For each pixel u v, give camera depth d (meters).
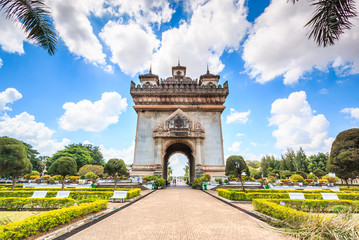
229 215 9.59
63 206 11.58
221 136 35.91
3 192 15.68
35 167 65.56
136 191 16.66
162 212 10.27
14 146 11.20
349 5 5.58
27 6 6.78
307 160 68.56
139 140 35.16
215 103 38.38
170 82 43.47
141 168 32.88
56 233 6.54
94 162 79.81
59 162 19.44
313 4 6.25
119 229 7.16
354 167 11.35
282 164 70.75
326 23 6.16
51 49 7.68
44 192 12.55
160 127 35.09
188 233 6.69
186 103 38.09
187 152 41.44
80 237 6.29
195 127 35.56
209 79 44.28
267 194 14.84
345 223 5.46
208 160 34.03
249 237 6.30
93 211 9.45
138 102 38.09
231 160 21.52
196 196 18.02
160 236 6.38
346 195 15.78
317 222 5.87
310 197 15.41
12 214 10.34
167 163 41.84
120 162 22.08
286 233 6.39
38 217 6.31
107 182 29.39
